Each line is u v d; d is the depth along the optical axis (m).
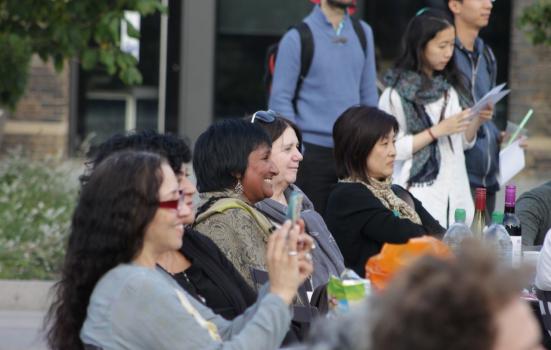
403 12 32.38
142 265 7.49
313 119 16.33
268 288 7.88
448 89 15.19
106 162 7.49
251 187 10.26
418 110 15.06
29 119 31.69
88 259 7.41
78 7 20.56
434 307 3.74
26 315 17.95
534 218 12.74
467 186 15.21
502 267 3.87
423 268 3.88
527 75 31.92
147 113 32.66
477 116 15.13
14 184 22.80
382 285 7.51
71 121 32.47
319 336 4.15
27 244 19.78
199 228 9.83
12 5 20.55
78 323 7.52
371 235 11.64
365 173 11.95
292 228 7.57
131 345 7.32
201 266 8.96
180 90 32.34
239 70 32.78
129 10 20.88
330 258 11.09
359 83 16.84
